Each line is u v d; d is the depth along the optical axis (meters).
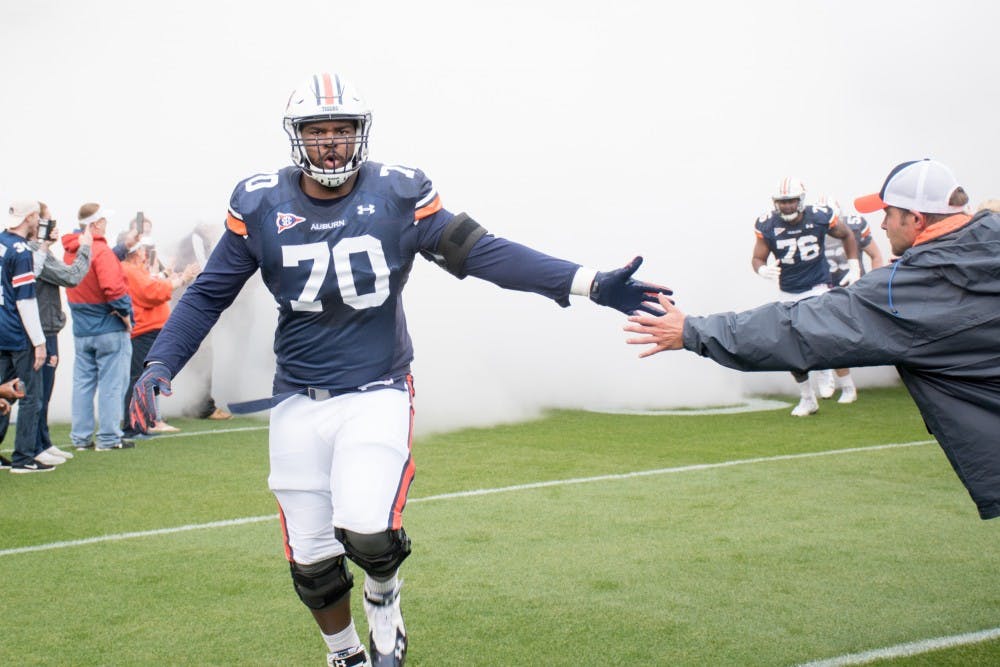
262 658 3.26
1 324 5.97
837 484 5.62
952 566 4.10
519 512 5.07
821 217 8.16
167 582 4.01
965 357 2.85
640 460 6.43
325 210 2.81
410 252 2.89
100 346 6.97
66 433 7.98
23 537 4.70
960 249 2.80
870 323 2.87
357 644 3.05
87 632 3.48
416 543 4.53
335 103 2.71
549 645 3.33
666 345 3.00
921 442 6.88
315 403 2.88
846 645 3.28
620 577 4.02
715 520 4.87
